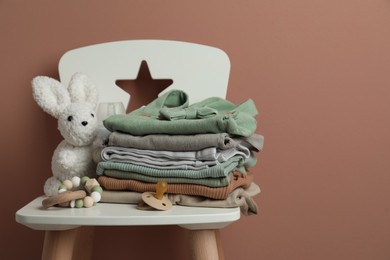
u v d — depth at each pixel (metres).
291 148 1.31
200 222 0.79
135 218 0.78
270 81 1.30
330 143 1.30
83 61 1.24
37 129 1.32
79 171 1.01
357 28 1.29
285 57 1.29
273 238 1.32
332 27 1.29
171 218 0.78
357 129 1.30
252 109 1.06
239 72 1.30
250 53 1.29
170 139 0.88
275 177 1.31
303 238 1.32
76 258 1.14
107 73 1.23
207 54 1.22
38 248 1.33
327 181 1.31
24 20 1.31
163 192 0.85
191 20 1.29
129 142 0.91
